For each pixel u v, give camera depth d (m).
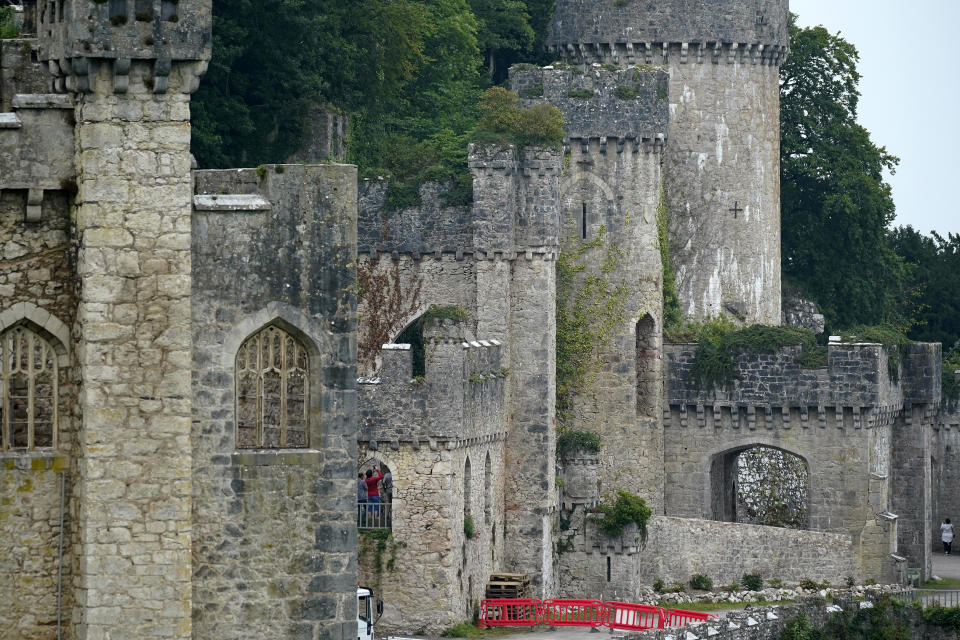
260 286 149.12
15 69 154.00
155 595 145.25
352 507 150.25
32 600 145.75
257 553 148.88
